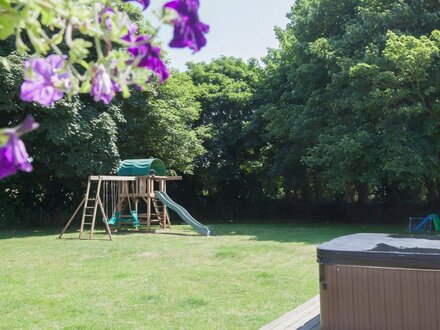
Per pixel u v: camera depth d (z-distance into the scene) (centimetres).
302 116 2042
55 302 709
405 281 421
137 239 1549
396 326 424
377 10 1964
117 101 2084
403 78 1652
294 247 1284
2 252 1271
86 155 1916
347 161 1736
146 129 2275
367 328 435
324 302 452
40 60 174
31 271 979
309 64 2034
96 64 170
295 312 571
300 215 2878
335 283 446
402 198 2575
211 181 2844
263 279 859
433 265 409
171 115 2258
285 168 2500
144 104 2177
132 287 809
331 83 1870
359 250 438
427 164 1692
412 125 1752
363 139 1702
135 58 176
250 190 2977
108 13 172
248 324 588
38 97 173
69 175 1978
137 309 665
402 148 1625
